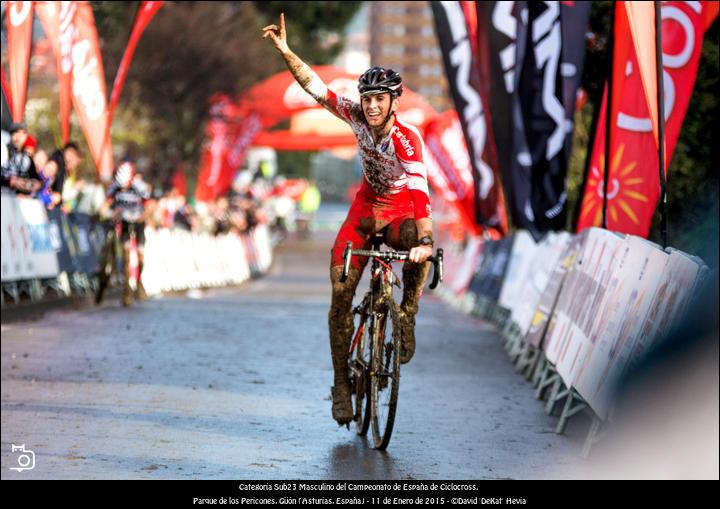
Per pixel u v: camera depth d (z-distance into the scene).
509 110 32.22
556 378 24.19
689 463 8.24
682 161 35.31
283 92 102.12
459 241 72.81
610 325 18.80
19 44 39.34
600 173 30.14
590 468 17.30
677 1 27.53
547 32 31.50
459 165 57.56
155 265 59.31
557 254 29.11
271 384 25.55
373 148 17.81
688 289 14.14
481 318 50.56
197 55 85.81
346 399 19.52
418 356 33.41
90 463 16.52
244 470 16.34
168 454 17.31
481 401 24.64
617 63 27.91
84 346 31.44
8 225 38.56
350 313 19.23
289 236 181.75
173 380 25.52
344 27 90.19
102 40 60.84
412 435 19.88
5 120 42.44
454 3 34.72
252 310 47.66
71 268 47.06
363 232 18.89
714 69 35.16
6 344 31.11
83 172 73.06
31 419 19.97
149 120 96.88
